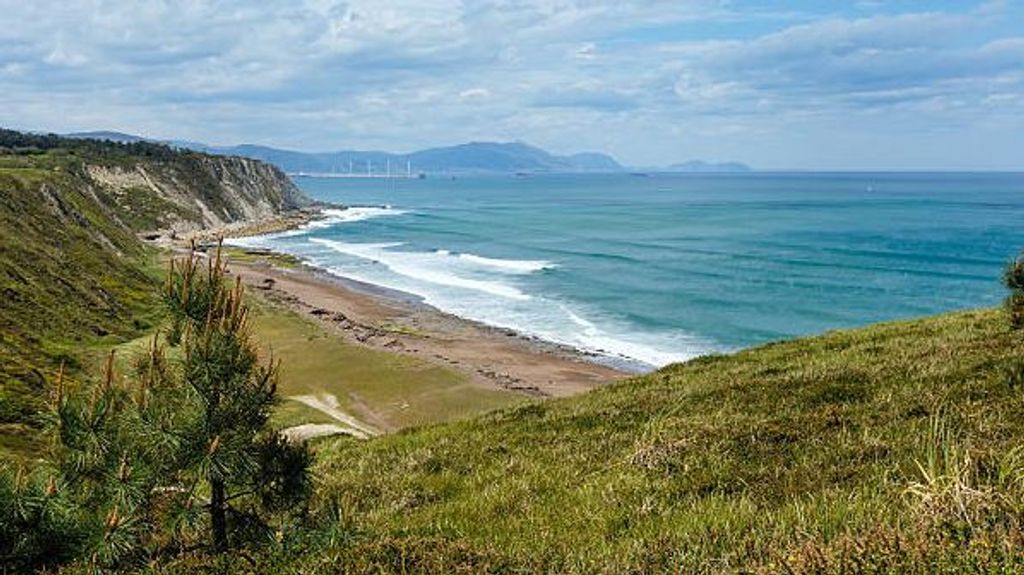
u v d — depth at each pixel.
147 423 7.12
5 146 152.12
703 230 150.38
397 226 171.25
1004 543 4.83
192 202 164.62
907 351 18.16
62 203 86.88
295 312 69.00
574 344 61.44
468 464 13.62
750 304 76.38
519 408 19.52
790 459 10.51
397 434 18.91
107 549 6.62
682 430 12.86
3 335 40.34
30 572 6.59
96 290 61.97
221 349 7.43
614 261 108.62
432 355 55.78
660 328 66.81
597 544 7.74
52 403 7.14
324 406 42.94
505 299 80.81
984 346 17.19
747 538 6.67
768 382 16.92
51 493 6.67
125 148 180.38
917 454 9.25
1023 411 10.86
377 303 77.69
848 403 13.61
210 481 7.48
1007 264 20.30
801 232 143.25
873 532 5.62
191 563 6.83
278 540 7.32
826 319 69.12
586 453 13.21
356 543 7.16
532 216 195.00
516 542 8.30
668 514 8.53
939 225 153.12
